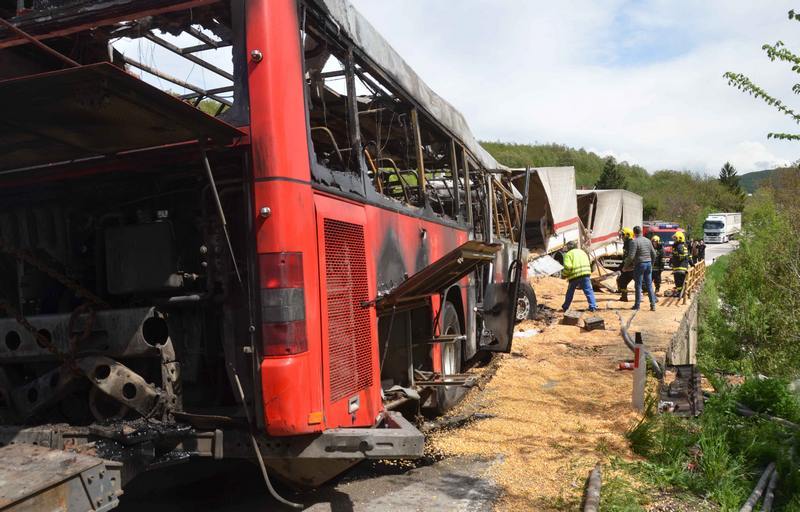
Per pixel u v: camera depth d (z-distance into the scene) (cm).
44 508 292
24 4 447
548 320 1395
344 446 404
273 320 385
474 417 704
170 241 416
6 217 460
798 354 1655
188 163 415
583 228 2439
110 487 332
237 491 518
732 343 1872
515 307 740
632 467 542
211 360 429
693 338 1748
